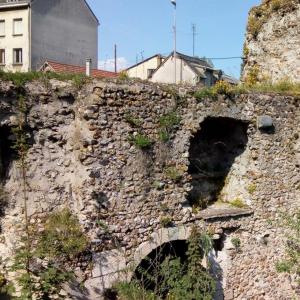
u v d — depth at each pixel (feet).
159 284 29.07
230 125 34.78
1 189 26.05
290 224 34.60
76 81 26.84
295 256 34.96
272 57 42.11
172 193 30.07
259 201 34.37
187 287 28.60
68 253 25.93
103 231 27.25
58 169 26.73
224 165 35.55
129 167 28.17
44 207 26.30
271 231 35.04
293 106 35.96
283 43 41.34
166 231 29.76
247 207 34.09
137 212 28.55
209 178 34.63
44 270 25.08
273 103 34.83
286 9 41.09
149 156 28.94
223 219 32.76
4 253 25.85
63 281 25.31
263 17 42.88
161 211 29.60
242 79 44.45
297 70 40.42
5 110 25.18
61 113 26.71
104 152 27.20
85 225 26.68
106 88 27.12
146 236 28.99
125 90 27.84
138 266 28.73
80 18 107.96
